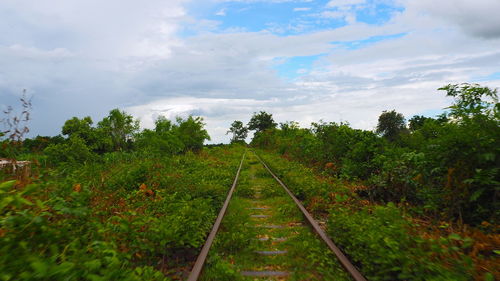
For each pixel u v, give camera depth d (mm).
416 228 4812
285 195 9383
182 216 5211
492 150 5359
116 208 5785
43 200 4238
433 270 3152
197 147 24797
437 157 6176
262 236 5766
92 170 8562
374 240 3910
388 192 7602
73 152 11789
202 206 6203
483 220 5352
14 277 2408
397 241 3818
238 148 50156
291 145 22578
